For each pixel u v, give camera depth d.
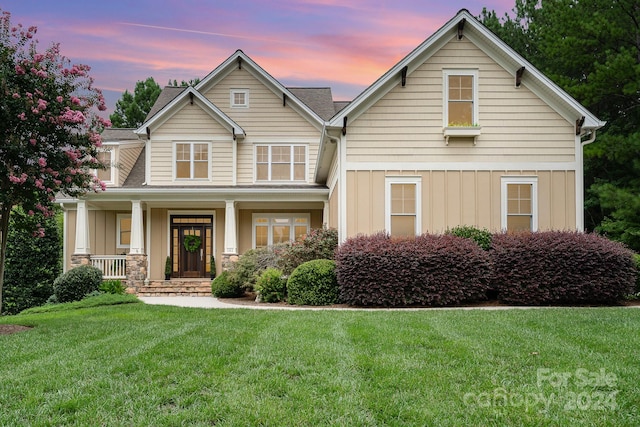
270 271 13.07
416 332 6.96
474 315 8.74
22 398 4.41
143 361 5.47
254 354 5.75
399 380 4.72
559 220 12.87
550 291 11.14
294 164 18.88
